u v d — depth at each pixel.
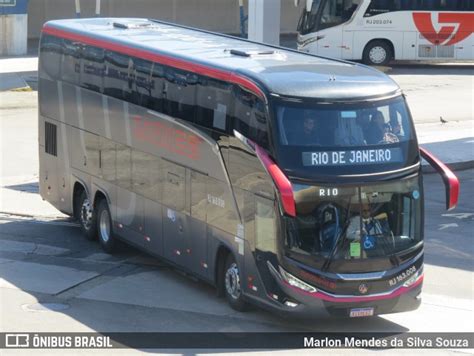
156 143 32.81
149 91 33.16
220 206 29.19
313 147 26.50
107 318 28.39
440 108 70.69
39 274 33.50
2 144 57.81
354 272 26.55
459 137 59.84
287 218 26.14
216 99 29.41
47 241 38.62
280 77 27.78
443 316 29.22
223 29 125.56
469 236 38.81
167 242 32.66
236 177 28.17
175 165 31.69
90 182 37.88
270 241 26.67
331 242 26.36
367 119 27.08
